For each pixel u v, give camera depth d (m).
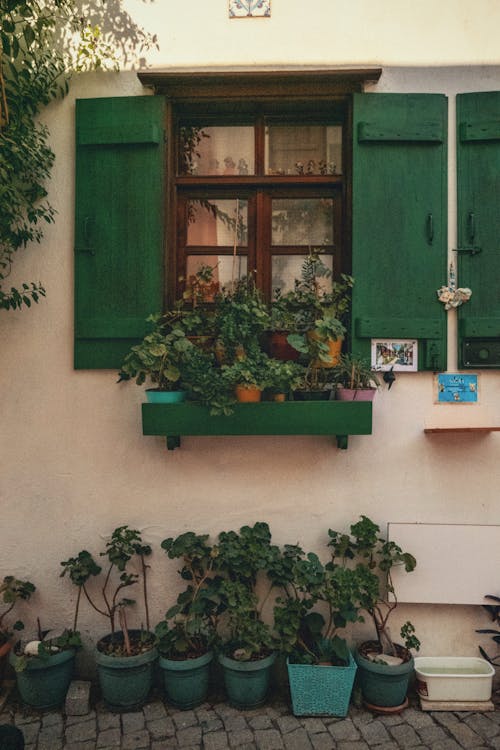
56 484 3.97
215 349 3.76
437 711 3.54
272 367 3.48
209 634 3.75
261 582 3.91
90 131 3.92
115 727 3.41
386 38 3.93
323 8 3.95
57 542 3.96
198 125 4.15
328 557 3.90
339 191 4.10
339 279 4.08
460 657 3.83
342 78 3.88
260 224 4.10
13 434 3.98
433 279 3.83
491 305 3.82
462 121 3.86
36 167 3.88
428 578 3.81
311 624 3.66
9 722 3.48
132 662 3.50
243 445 3.93
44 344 3.98
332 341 3.68
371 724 3.42
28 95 3.86
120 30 4.00
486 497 3.87
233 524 3.93
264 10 3.96
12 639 3.92
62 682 3.64
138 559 3.95
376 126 3.84
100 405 3.96
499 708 3.57
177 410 3.59
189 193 4.12
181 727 3.40
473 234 3.83
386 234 3.85
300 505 3.92
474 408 3.88
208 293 4.09
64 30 4.00
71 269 3.98
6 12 3.68
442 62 3.91
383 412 3.89
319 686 3.47
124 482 3.96
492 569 3.80
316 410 3.56
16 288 3.97
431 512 3.88
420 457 3.89
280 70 3.91
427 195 3.85
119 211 3.91
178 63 3.98
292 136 4.14
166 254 3.96
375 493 3.90
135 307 3.89
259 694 3.57
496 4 3.91
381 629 3.73
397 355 3.86
